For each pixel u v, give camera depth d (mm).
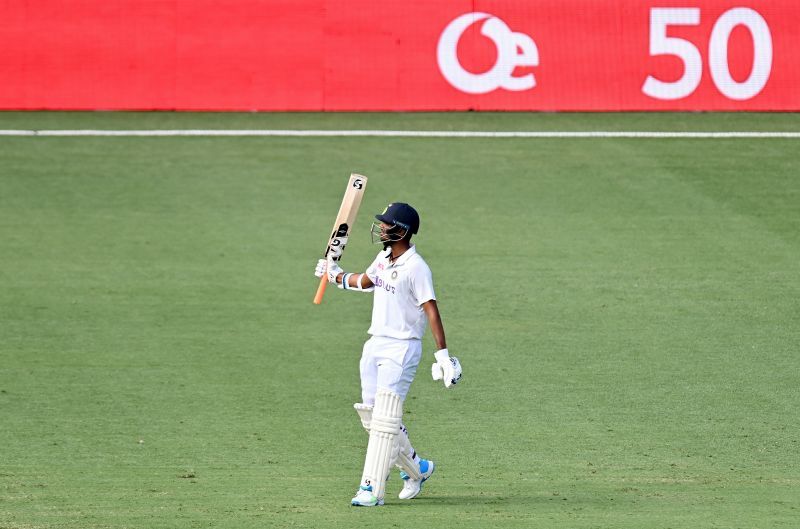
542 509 28562
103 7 78438
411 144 73375
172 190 65062
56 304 49375
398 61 79500
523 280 52594
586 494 30453
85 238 57938
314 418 38031
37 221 60219
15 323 47094
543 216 61500
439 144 73375
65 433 36156
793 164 69875
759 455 34719
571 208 62719
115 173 67688
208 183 66188
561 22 79125
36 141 73125
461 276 53031
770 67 79438
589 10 79000
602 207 62906
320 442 35781
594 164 69812
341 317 48750
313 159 70312
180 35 78812
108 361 43250
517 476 32656
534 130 76500
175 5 78562
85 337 45688
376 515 27781
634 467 33562
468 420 38031
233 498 29562
